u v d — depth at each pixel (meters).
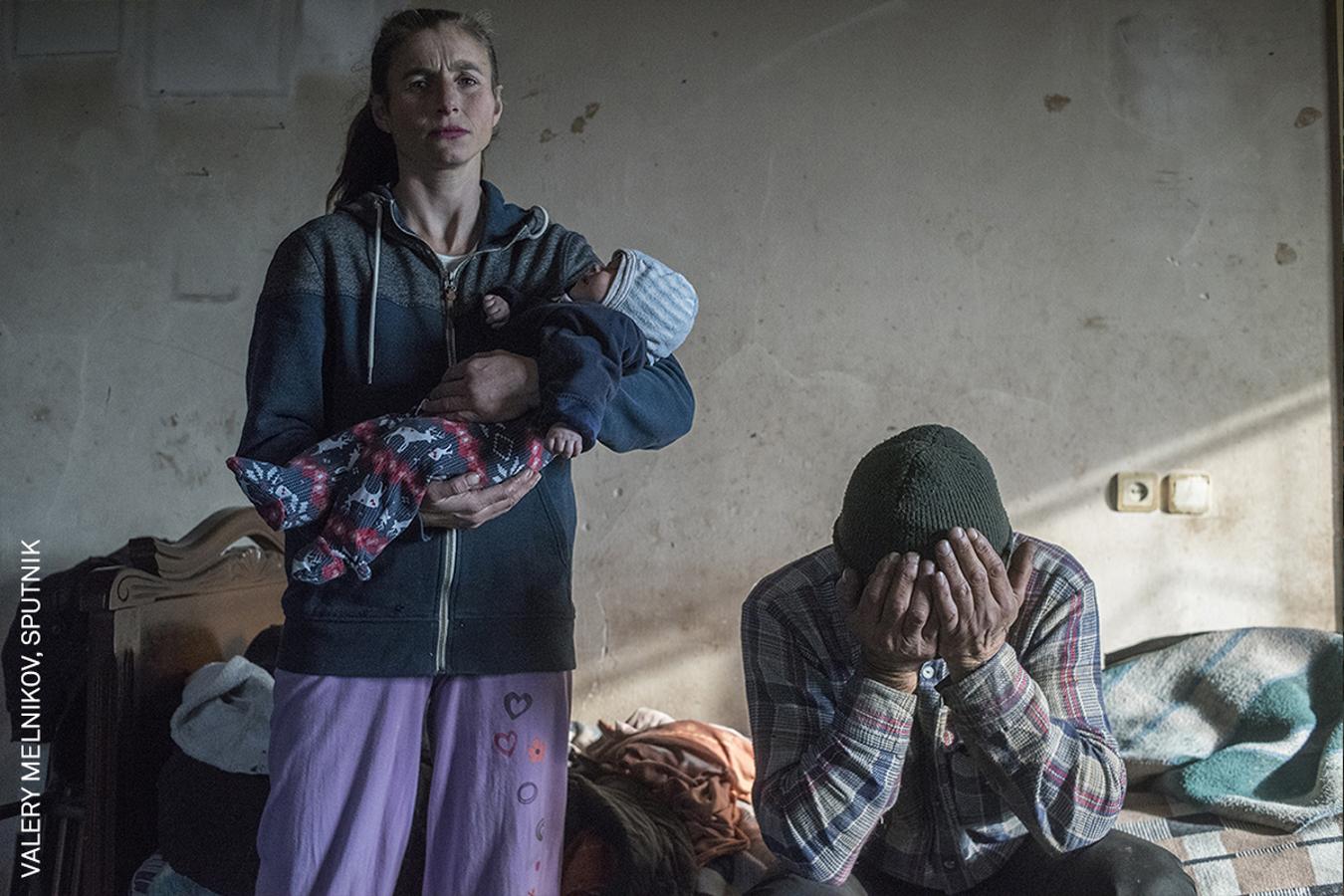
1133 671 2.49
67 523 2.71
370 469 1.32
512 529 1.45
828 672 1.47
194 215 2.70
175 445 2.70
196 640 2.10
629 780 2.11
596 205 2.65
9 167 2.72
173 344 2.70
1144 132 2.60
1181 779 2.23
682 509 2.64
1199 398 2.60
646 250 2.64
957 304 2.61
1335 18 2.56
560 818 1.47
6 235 2.72
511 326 1.47
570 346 1.37
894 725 1.32
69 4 2.72
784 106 2.62
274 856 1.36
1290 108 2.58
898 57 2.62
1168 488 2.59
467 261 1.49
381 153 1.62
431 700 1.45
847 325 2.62
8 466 2.72
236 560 2.26
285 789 1.36
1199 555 2.60
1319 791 2.11
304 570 1.29
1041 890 1.40
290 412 1.40
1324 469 2.58
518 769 1.42
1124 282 2.60
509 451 1.36
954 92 2.61
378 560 1.38
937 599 1.24
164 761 1.95
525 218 1.54
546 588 1.46
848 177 2.62
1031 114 2.61
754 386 2.63
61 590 2.08
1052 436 2.61
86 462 2.71
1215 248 2.59
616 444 1.47
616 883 1.75
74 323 2.71
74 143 2.72
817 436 2.62
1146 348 2.60
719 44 2.63
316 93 2.68
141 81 2.71
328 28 2.68
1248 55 2.59
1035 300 2.61
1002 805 1.45
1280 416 2.59
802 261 2.62
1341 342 2.57
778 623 1.48
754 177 2.63
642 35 2.64
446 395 1.38
